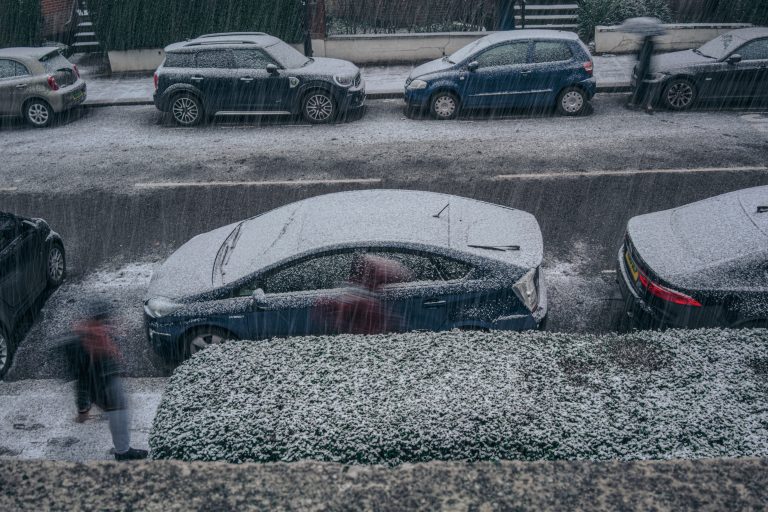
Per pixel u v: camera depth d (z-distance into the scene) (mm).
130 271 8984
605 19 18938
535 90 14141
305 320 6469
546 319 6508
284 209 7523
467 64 14062
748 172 11055
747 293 6043
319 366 4051
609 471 1865
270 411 3664
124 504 1805
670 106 14438
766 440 3225
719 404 3473
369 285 6336
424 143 13039
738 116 13883
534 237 6773
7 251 7430
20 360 7258
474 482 1854
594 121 13938
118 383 5148
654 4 19406
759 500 1749
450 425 3416
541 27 19438
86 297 8398
